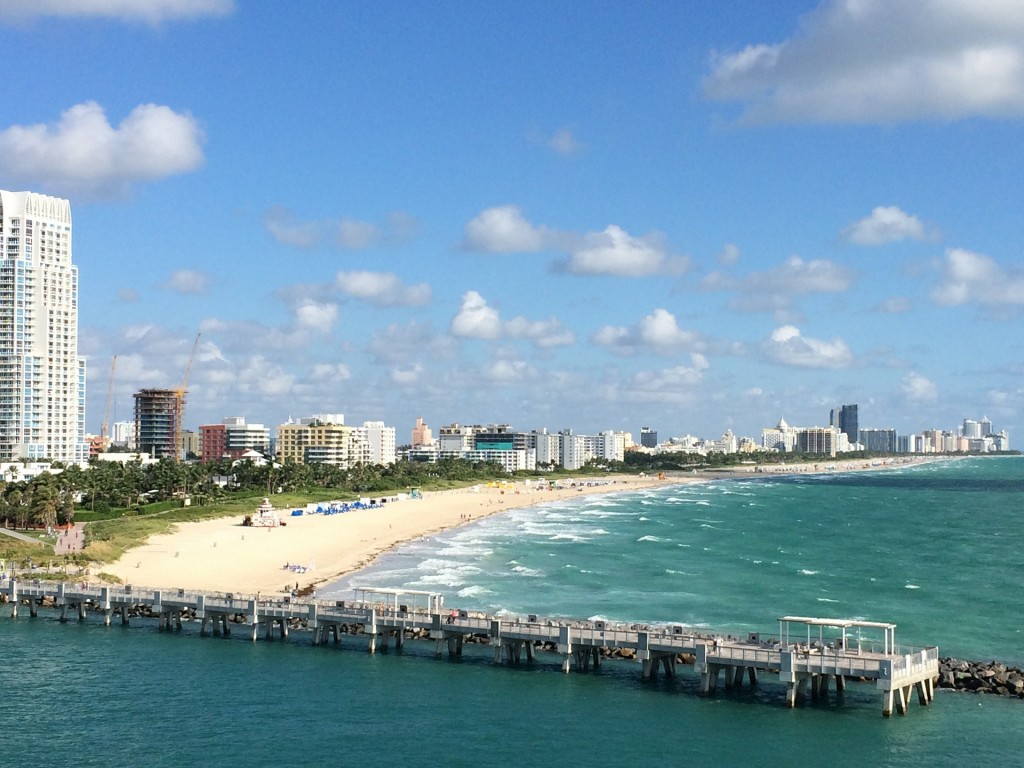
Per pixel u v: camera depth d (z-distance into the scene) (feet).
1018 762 272.92
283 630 414.21
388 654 386.73
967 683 339.77
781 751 280.72
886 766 270.05
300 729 299.38
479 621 375.25
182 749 283.18
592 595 526.16
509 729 298.97
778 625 446.60
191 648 396.98
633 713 312.71
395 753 279.69
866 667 306.96
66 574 525.75
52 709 318.65
